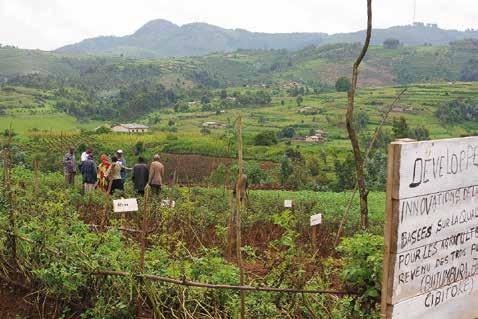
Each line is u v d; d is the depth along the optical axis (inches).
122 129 3284.9
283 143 2256.4
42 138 2150.6
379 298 208.2
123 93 4603.8
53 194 529.7
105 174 708.0
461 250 211.0
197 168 1793.8
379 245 210.5
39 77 5629.9
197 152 1962.4
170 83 6343.5
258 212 623.8
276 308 262.1
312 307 259.6
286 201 517.3
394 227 181.9
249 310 262.5
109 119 4116.6
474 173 211.0
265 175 1382.9
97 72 6589.6
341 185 1284.4
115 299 279.6
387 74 6865.2
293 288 246.7
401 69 6909.5
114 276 278.5
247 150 1967.3
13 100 4212.6
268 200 737.6
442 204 198.4
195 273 283.4
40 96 4534.9
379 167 1258.6
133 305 273.3
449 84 4569.4
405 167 181.2
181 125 3479.3
